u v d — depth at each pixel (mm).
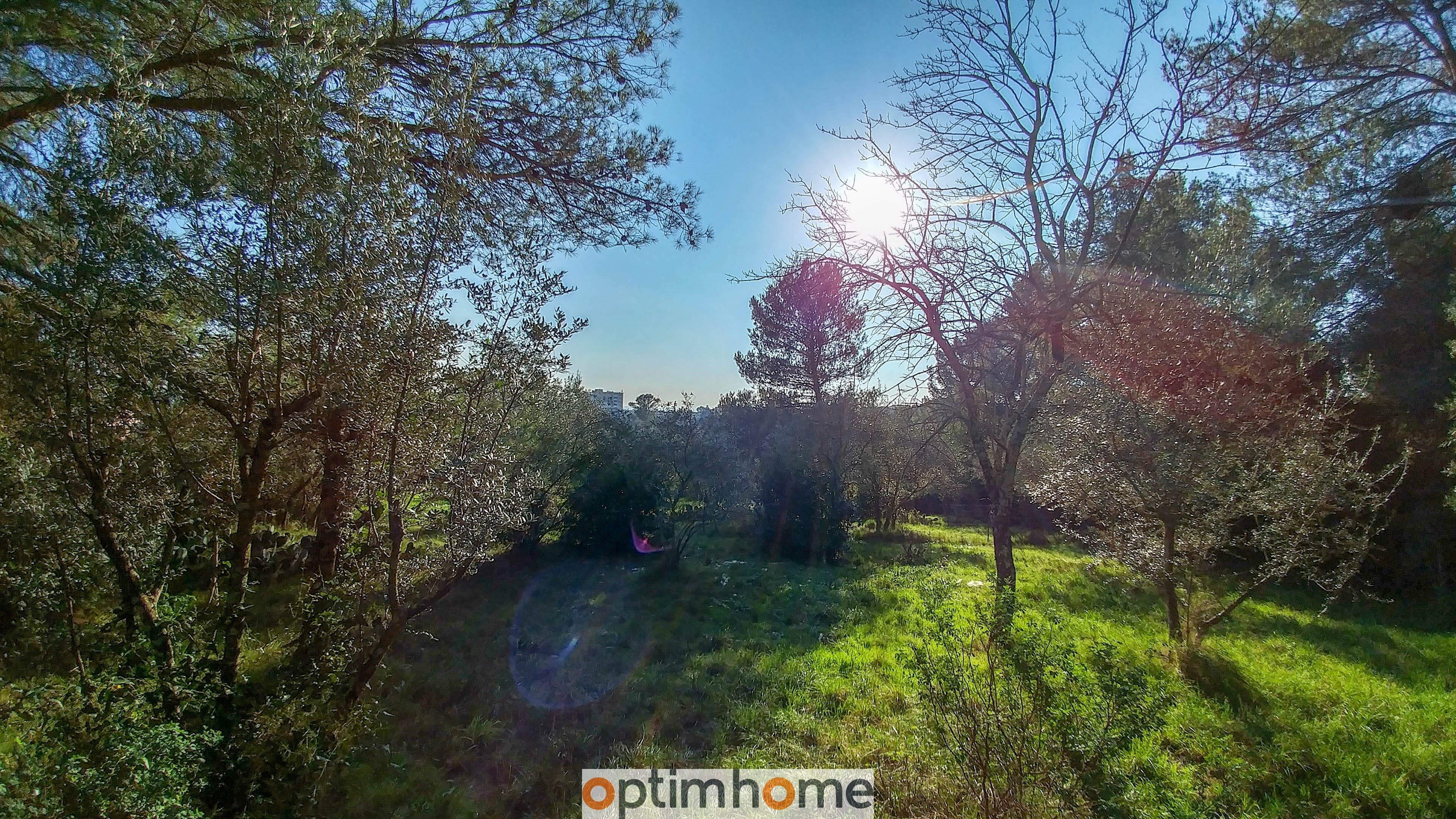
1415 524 9852
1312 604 9516
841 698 4984
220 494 3424
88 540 2904
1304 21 8727
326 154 2969
